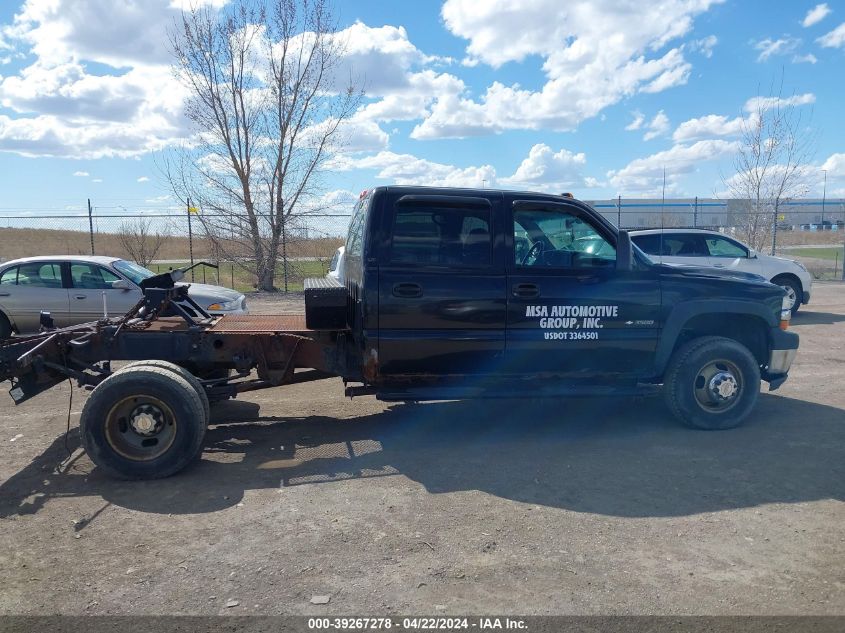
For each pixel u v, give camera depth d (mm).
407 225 5215
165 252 22625
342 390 7559
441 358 5328
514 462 5082
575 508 4211
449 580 3357
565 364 5551
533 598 3189
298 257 20562
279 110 19703
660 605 3125
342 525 3996
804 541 3750
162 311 5641
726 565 3490
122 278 10258
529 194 5414
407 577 3391
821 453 5215
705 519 4039
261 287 20188
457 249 5289
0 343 5191
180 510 4254
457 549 3682
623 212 21969
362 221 5473
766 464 4973
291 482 4719
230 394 5527
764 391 7277
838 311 14086
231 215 19891
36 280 10227
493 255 5324
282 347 5445
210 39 19203
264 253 20156
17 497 4492
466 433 5867
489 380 5465
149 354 5391
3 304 10102
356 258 5551
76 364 5434
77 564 3557
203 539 3838
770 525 3953
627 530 3898
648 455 5207
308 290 5395
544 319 5395
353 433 5891
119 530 3967
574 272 5453
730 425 5840
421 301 5203
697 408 5785
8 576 3438
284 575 3420
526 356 5461
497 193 5355
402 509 4219
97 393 4707
